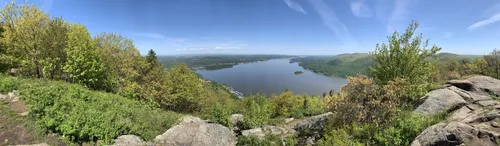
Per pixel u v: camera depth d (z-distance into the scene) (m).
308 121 12.78
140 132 10.00
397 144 6.80
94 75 19.45
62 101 10.34
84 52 18.75
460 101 8.93
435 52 10.95
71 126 8.46
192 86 27.19
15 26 16.89
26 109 9.27
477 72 28.84
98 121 9.27
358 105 9.46
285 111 30.02
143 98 23.44
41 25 17.41
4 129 7.70
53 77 18.48
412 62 10.98
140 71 27.70
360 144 7.37
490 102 8.26
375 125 8.34
